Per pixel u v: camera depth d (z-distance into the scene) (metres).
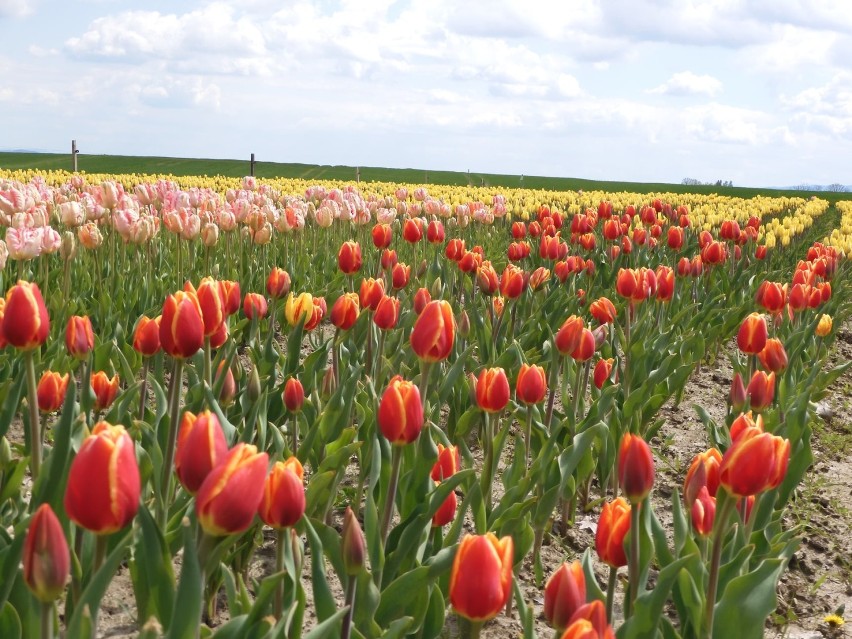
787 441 2.72
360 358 6.61
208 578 3.81
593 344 5.21
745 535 3.88
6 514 3.77
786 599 4.75
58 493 2.69
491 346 7.05
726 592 2.99
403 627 2.62
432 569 2.99
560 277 9.15
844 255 14.16
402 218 18.39
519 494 4.11
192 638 2.00
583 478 5.30
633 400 5.78
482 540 2.12
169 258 11.41
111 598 3.95
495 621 4.15
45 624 1.94
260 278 9.91
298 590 2.69
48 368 5.66
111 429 2.03
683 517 3.56
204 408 4.39
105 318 7.58
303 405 5.08
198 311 3.12
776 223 17.97
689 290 11.08
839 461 7.07
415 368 6.66
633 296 6.93
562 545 4.95
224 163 81.56
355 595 2.89
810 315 9.47
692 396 8.55
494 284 7.30
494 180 78.38
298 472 2.62
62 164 73.06
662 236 16.44
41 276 8.17
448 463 3.92
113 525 1.96
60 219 8.91
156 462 3.50
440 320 3.66
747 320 5.21
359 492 4.44
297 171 77.38
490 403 4.07
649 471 2.74
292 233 12.20
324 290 9.60
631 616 2.87
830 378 7.70
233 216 9.95
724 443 5.37
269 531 4.86
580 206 29.70
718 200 40.12
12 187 8.31
